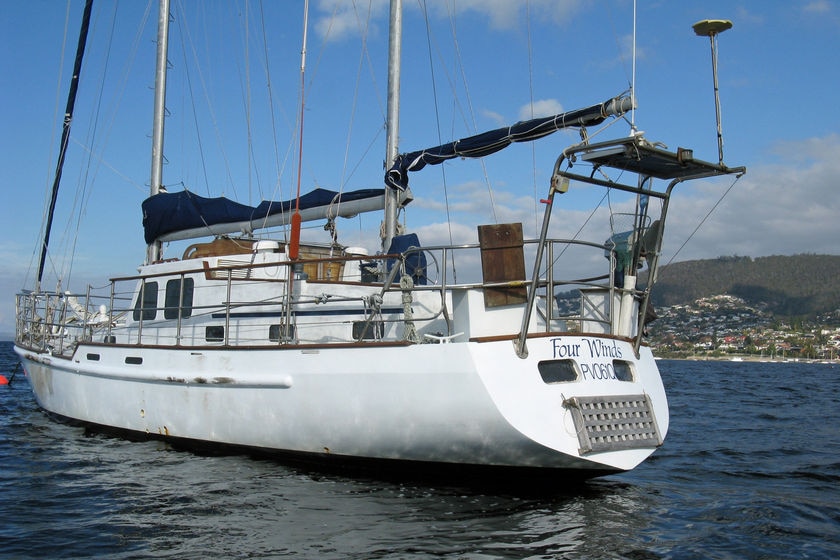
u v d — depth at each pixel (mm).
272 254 10023
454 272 7977
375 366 6984
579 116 7676
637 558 5262
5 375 26219
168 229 11484
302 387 7508
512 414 6348
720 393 25797
